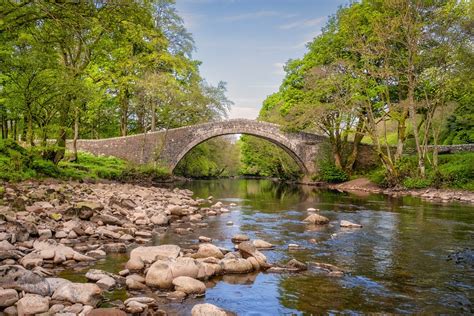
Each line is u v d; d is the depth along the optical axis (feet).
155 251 26.63
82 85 73.36
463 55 92.22
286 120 140.77
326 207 64.54
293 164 179.52
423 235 38.91
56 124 73.26
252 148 205.98
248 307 19.44
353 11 115.44
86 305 17.83
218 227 42.73
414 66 100.68
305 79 126.00
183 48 136.56
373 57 101.81
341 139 149.38
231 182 178.81
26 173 63.82
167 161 135.33
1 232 27.96
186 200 66.80
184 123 155.63
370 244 34.55
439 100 105.19
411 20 96.27
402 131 109.09
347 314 18.78
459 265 27.68
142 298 19.07
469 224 46.03
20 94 65.57
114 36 61.72
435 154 98.58
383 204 69.77
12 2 47.39
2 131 105.60
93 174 90.94
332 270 26.08
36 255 24.94
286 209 61.36
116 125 168.76
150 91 117.39
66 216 37.11
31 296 17.61
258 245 32.91
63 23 48.01
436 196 83.66
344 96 118.21
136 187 83.20
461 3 95.96
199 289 21.13
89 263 25.84
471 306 19.99
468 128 143.43
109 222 37.70
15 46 66.54
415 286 23.03
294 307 19.54
